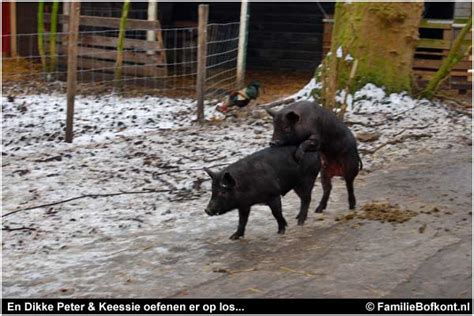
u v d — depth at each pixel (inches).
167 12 802.2
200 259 282.0
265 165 290.0
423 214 319.6
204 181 377.4
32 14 781.3
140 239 306.5
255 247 291.3
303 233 303.7
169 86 660.1
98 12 770.2
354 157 318.7
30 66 735.7
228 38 748.6
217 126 493.7
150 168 402.0
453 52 546.0
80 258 288.7
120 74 653.3
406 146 439.5
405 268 261.4
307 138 299.4
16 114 537.6
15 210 346.0
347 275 258.1
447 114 520.4
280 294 246.2
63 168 408.2
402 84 545.3
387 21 535.5
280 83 708.7
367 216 318.0
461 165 398.9
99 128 497.7
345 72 536.1
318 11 798.5
